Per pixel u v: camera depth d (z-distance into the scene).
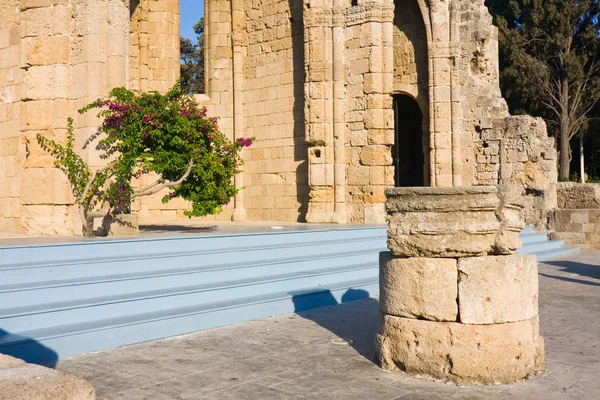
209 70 19.33
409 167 24.52
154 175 18.78
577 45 40.88
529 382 5.82
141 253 9.62
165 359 6.61
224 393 5.48
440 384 5.78
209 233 11.34
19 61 13.18
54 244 8.85
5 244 9.12
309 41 16.77
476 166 19.02
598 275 13.02
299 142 17.62
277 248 11.02
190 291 8.48
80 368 6.29
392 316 6.27
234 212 18.80
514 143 18.52
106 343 7.09
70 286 7.89
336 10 16.72
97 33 12.12
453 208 6.00
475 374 5.78
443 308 5.95
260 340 7.44
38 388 3.30
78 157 12.11
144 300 7.98
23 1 12.56
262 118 18.56
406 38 18.94
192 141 12.42
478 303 5.85
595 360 6.54
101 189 12.02
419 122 24.25
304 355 6.75
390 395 5.44
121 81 12.30
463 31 19.27
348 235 13.16
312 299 9.50
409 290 6.11
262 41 18.56
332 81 16.81
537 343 6.12
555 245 17.38
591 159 43.84
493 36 19.77
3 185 13.61
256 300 8.84
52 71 12.48
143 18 18.91
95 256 9.18
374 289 10.66
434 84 18.11
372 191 16.31
